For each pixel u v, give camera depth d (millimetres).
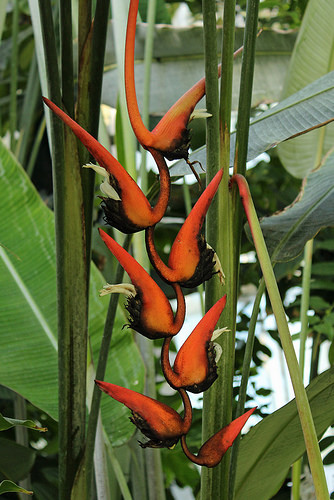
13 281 1527
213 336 935
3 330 1521
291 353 958
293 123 1231
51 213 1529
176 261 919
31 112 2424
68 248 1176
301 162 2117
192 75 2346
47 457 2416
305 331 1628
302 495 1768
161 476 1789
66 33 1148
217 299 1068
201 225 924
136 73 2342
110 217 915
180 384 927
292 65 2004
